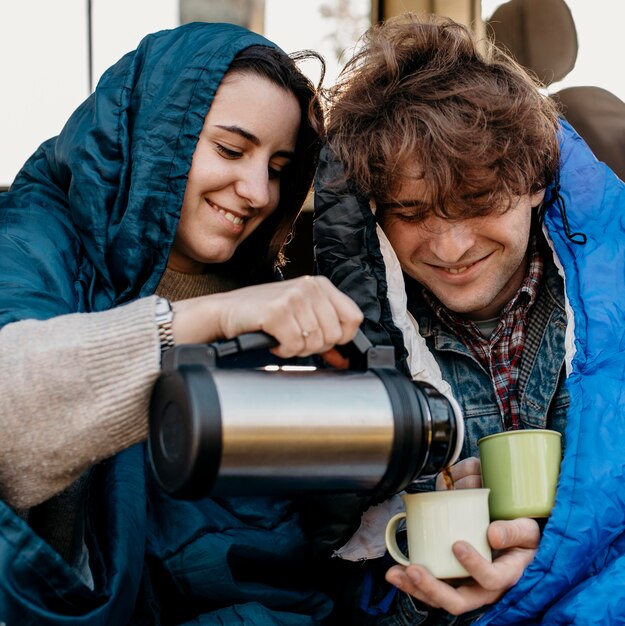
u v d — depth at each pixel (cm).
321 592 142
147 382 99
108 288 145
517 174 135
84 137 147
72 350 99
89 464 104
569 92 214
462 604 115
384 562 143
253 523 137
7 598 100
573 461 126
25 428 99
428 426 100
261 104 148
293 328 100
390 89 143
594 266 141
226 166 148
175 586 130
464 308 144
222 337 104
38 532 122
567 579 122
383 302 140
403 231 140
